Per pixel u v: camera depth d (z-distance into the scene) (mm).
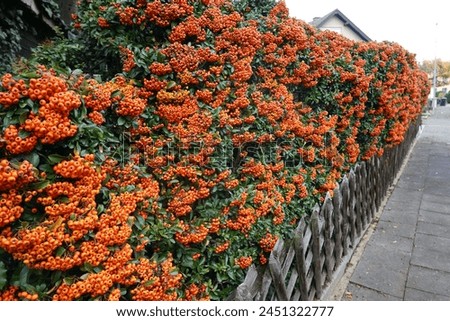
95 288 1223
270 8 3004
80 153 1303
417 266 3330
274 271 2172
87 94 1390
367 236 4055
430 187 5789
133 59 1900
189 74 1964
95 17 2076
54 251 1186
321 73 3074
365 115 4215
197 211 1984
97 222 1288
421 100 8570
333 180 3193
